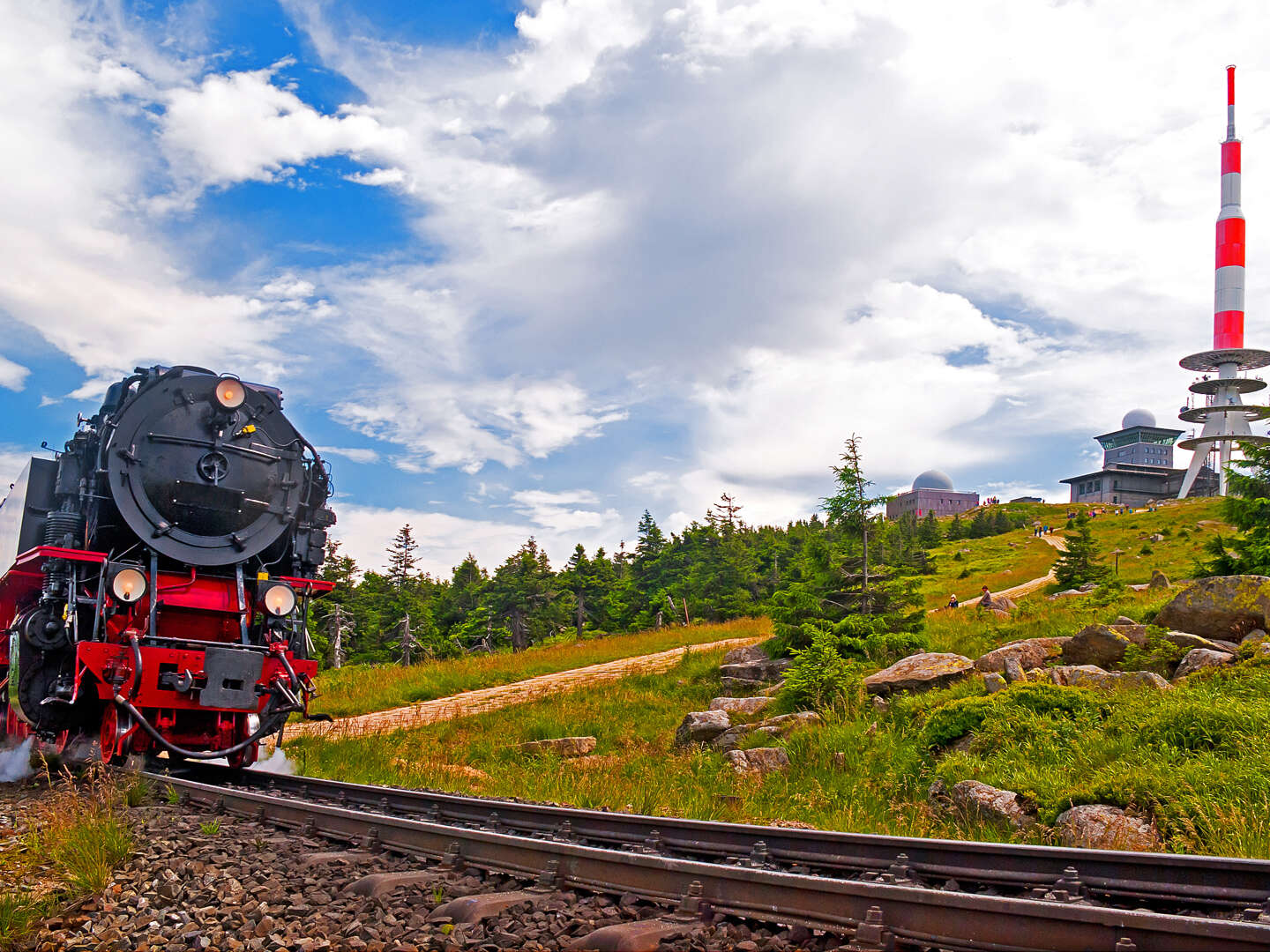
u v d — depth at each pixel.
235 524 11.89
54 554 10.57
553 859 5.57
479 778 13.44
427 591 74.25
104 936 4.82
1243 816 7.14
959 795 9.48
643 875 5.12
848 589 19.58
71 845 6.27
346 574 66.06
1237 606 13.68
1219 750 9.19
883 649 18.00
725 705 17.42
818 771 12.29
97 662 10.30
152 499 11.39
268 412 12.51
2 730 13.08
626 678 23.59
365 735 18.02
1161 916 3.59
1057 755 10.23
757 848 6.41
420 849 6.40
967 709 11.98
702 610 61.81
